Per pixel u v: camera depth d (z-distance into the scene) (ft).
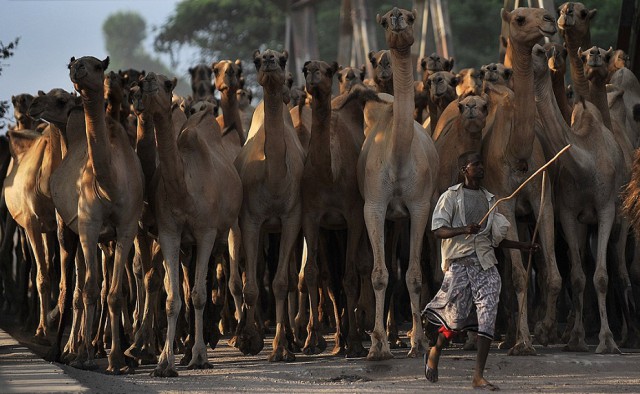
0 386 34.78
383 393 37.04
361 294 52.49
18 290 78.74
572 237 51.13
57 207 48.73
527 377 42.19
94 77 43.19
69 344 50.60
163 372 43.19
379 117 49.55
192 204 45.39
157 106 43.37
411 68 46.39
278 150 48.03
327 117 48.11
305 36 161.48
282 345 49.34
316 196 50.01
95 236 45.73
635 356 46.70
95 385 38.75
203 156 46.42
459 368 43.57
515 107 46.62
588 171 49.93
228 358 51.24
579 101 52.75
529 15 45.42
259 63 47.11
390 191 47.14
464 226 37.88
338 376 43.04
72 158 48.96
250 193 49.78
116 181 45.09
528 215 50.44
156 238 50.21
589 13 52.85
